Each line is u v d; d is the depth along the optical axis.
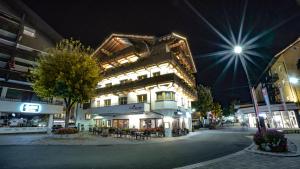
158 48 29.97
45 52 37.44
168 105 25.59
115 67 33.69
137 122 28.67
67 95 21.61
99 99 36.50
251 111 39.41
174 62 26.75
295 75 31.52
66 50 23.14
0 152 11.62
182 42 30.56
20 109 28.92
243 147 13.93
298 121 29.41
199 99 51.66
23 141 17.61
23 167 7.85
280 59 34.41
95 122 35.66
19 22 33.53
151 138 22.48
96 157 10.13
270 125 34.41
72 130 21.47
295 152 9.97
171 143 17.25
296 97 30.50
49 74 21.50
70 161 9.06
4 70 30.08
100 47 34.53
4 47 31.05
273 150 10.41
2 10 31.61
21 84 31.86
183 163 8.55
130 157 10.11
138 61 29.86
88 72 22.89
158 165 8.16
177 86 26.98
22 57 33.84
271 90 40.72
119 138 21.58
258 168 7.20
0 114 28.09
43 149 13.25
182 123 32.78
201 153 11.38
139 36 29.91
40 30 38.97
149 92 28.14
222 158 9.39
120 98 32.31
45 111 31.97
